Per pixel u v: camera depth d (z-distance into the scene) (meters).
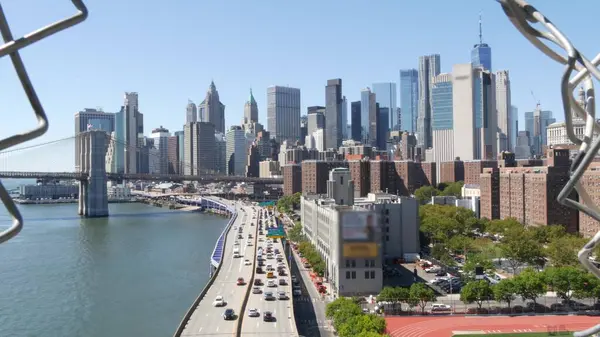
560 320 121.56
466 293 129.12
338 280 147.62
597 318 122.62
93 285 176.75
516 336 109.75
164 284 178.50
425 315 127.12
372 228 148.25
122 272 198.75
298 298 146.25
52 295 163.75
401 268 188.88
